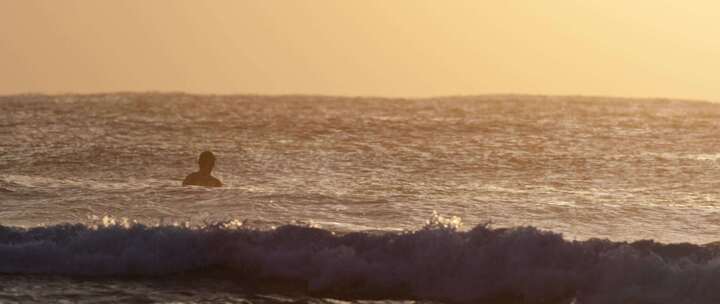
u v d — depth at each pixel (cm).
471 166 9431
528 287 4406
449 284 4475
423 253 4575
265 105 17550
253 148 10656
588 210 6197
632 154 10525
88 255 4725
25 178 7962
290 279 4603
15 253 4722
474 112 16025
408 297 4409
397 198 6481
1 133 11581
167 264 4719
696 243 5028
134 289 4412
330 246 4716
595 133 12619
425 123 13475
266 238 4788
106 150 10031
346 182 8138
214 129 12519
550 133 12538
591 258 4453
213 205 6097
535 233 4559
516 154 10325
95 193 6544
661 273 4312
